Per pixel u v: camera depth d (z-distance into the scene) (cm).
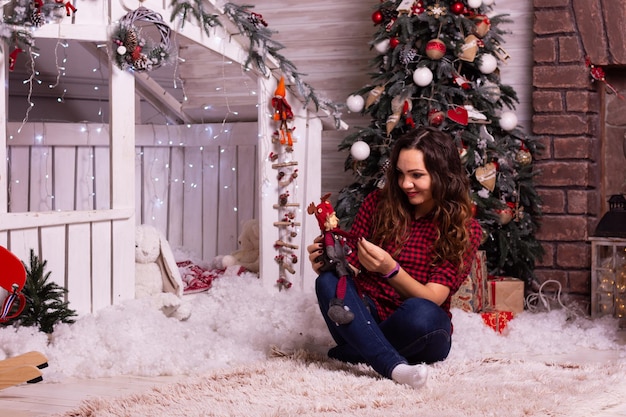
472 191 384
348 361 262
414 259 256
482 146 384
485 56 391
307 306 337
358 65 480
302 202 389
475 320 335
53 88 465
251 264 390
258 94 368
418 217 262
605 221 377
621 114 431
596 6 412
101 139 429
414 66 397
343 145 415
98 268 304
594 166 427
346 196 412
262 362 268
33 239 281
